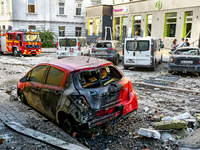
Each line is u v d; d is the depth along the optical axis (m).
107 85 4.65
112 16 30.08
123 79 5.09
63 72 4.66
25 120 5.34
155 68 14.05
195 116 5.57
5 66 15.16
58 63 5.12
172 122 4.71
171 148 4.11
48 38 34.22
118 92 4.80
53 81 4.92
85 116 4.21
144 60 13.09
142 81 10.31
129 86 5.12
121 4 28.11
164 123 4.75
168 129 4.70
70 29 37.59
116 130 4.90
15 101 6.91
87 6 35.00
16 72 12.67
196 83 9.78
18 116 5.59
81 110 4.18
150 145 4.23
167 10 22.02
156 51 14.20
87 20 33.03
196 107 6.43
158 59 15.19
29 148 4.03
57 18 36.25
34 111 5.97
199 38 19.19
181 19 20.70
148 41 12.87
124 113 4.79
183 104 6.76
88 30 33.38
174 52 12.36
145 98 7.46
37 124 5.11
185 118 5.10
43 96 5.11
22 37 20.83
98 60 5.30
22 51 20.95
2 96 7.50
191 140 3.40
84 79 4.70
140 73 12.74
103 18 29.64
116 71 5.17
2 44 23.06
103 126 5.01
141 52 13.05
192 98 7.21
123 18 28.47
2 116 5.57
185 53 12.04
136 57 13.20
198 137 3.46
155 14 23.42
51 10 35.66
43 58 20.23
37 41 21.83
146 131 4.47
